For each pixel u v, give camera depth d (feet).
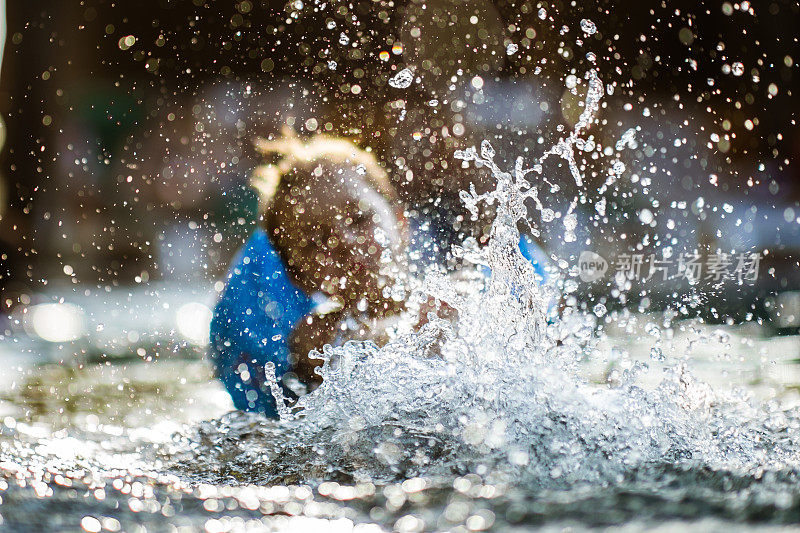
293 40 154.81
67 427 40.55
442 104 118.11
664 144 117.70
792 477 27.17
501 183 41.06
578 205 84.74
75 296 112.57
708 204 88.43
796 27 121.19
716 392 43.93
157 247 149.07
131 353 68.90
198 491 28.09
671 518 22.82
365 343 38.58
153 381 55.26
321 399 36.19
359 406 34.73
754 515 22.81
